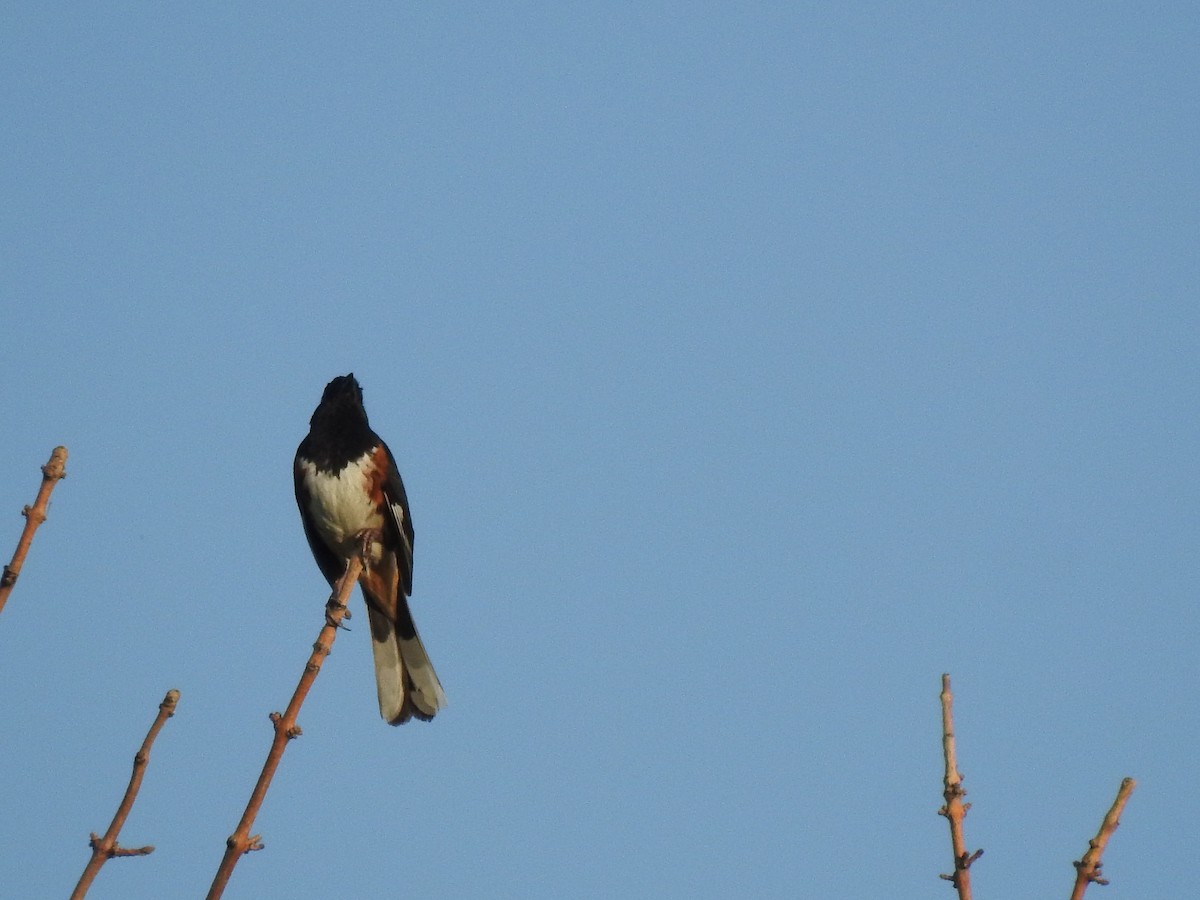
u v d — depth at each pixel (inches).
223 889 212.8
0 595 220.8
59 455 232.5
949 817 213.8
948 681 225.3
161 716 221.6
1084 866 205.0
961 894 206.8
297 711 234.4
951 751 219.0
